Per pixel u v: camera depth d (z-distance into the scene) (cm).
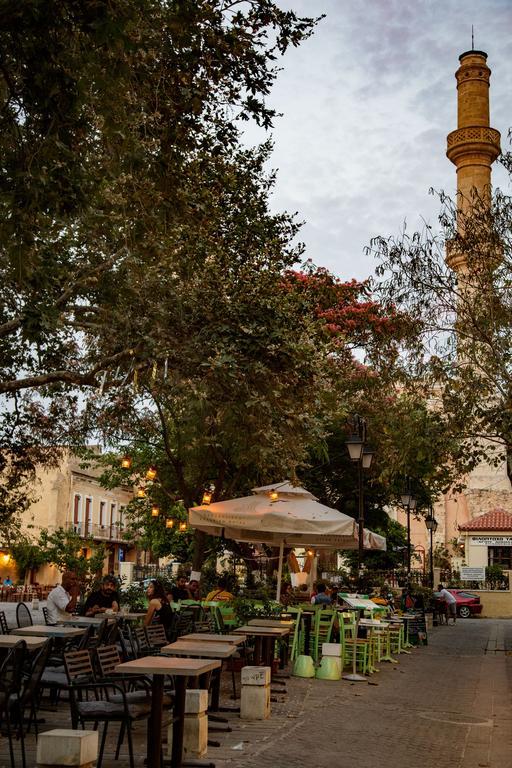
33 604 3750
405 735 1017
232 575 2500
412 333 2033
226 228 1689
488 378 2056
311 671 1529
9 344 1730
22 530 5353
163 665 703
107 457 3170
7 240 891
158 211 1120
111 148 1009
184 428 2197
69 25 820
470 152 5869
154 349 1466
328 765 835
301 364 1513
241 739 941
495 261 2058
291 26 991
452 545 5591
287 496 1747
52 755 614
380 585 3055
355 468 3097
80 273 1548
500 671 1831
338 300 3008
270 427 1705
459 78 6012
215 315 1514
